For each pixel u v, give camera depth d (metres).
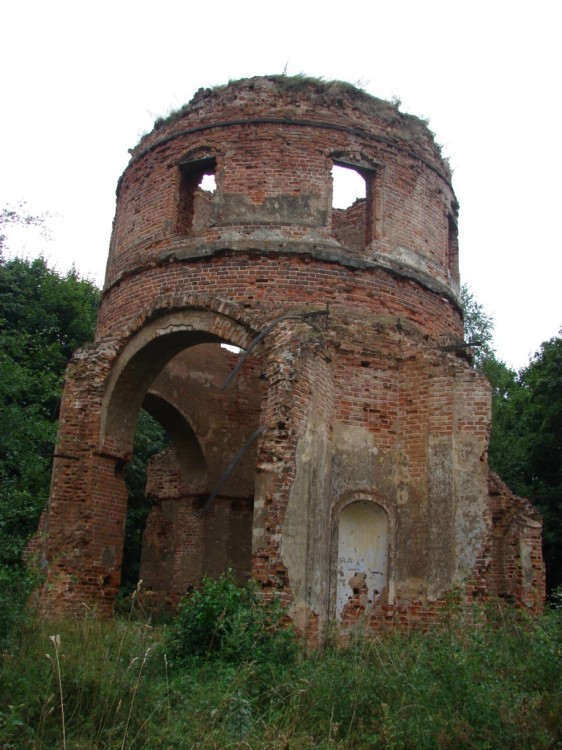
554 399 23.56
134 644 10.05
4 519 10.86
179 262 16.03
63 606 14.41
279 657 9.83
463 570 13.17
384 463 14.30
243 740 6.71
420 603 13.41
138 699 7.47
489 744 7.00
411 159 17.38
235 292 15.34
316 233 15.78
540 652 8.60
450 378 14.28
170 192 16.88
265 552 11.71
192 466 20.11
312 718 7.71
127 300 16.75
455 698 7.61
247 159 16.28
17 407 11.80
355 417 14.28
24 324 25.16
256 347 14.44
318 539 12.74
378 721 7.43
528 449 25.12
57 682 7.31
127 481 27.50
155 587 20.17
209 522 19.61
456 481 13.72
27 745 6.21
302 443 12.49
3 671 7.36
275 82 16.78
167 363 18.28
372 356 14.72
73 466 15.58
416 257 16.78
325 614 12.84
